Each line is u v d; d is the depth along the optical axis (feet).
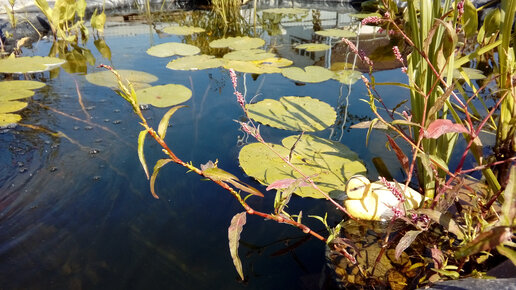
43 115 7.15
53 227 4.40
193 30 13.94
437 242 4.11
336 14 16.99
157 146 6.06
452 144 4.67
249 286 3.66
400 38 12.59
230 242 3.16
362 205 4.50
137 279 3.73
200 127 6.63
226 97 7.86
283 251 4.09
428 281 3.54
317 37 13.29
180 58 10.18
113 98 7.94
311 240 4.24
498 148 5.04
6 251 4.04
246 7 18.58
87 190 5.05
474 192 4.56
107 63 10.18
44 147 6.06
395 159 5.70
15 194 4.96
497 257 3.78
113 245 4.15
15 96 7.72
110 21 15.49
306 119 6.82
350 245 3.63
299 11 17.39
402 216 3.63
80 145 6.13
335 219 4.55
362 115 7.01
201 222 4.48
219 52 11.50
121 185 5.14
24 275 3.75
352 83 8.55
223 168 5.47
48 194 4.97
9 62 9.59
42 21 13.71
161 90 8.04
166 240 4.23
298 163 5.50
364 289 3.58
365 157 5.75
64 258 3.97
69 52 11.21
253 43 12.10
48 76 9.20
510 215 2.57
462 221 4.34
